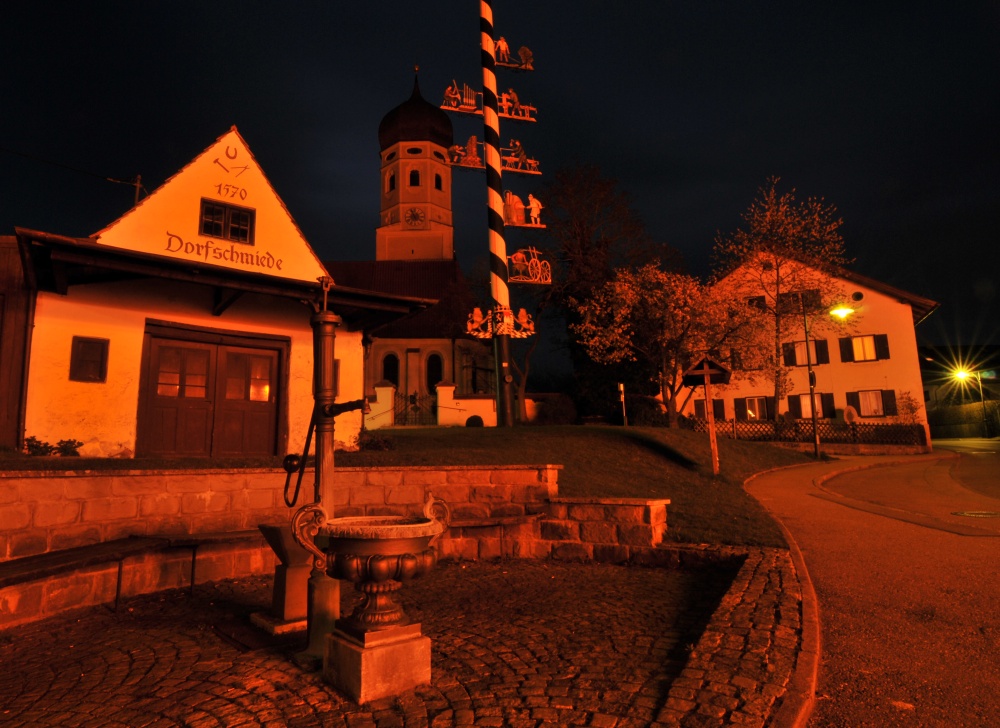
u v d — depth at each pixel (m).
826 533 10.48
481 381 44.69
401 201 54.66
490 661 4.95
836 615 6.02
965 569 7.79
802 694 3.85
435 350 44.78
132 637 5.72
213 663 4.93
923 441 33.16
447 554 9.59
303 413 14.78
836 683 4.42
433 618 6.37
